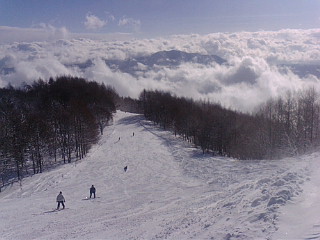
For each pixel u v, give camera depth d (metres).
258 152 75.81
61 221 27.25
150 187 45.59
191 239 15.52
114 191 44.31
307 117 73.25
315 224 13.28
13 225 26.59
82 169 66.38
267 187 23.84
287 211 15.63
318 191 18.89
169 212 26.73
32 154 70.06
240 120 95.75
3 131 71.06
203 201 29.61
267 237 12.75
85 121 90.38
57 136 82.00
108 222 25.33
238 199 23.88
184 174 55.62
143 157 75.75
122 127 127.44
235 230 14.75
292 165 40.16
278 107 81.75
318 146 66.44
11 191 53.69
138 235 19.39
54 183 53.69
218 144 85.38
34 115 84.00
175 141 99.44
